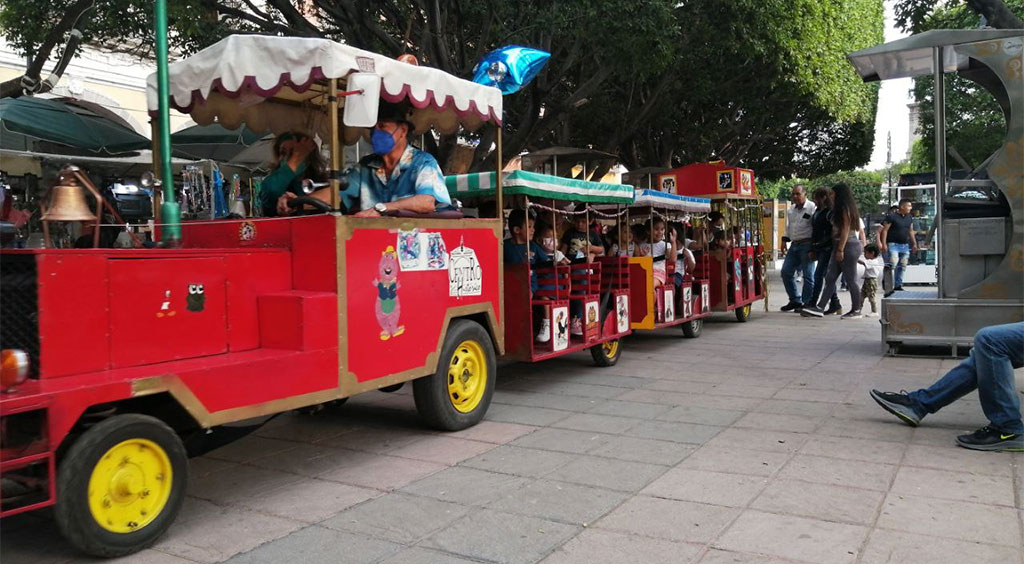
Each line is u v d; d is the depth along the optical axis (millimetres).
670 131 20594
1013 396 4555
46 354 3098
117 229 5891
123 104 16766
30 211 8883
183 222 4828
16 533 3627
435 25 10312
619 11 9992
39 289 3072
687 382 6922
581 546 3344
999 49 7203
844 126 25250
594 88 12516
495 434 5277
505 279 6430
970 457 4477
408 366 4816
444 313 5160
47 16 10078
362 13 10719
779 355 8258
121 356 3381
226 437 4246
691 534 3441
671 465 4473
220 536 3529
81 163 10070
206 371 3484
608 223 8523
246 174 9898
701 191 10625
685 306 9281
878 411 5641
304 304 4020
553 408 6016
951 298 7730
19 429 2924
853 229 11250
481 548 3350
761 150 26109
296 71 4281
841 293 16141
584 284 7164
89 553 3139
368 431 5457
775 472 4289
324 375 4145
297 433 5430
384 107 5164
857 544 3277
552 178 6410
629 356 8477
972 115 15148
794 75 15039
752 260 11641
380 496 4062
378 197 5285
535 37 11312
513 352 6410
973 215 7730
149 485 3355
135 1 9242
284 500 4027
